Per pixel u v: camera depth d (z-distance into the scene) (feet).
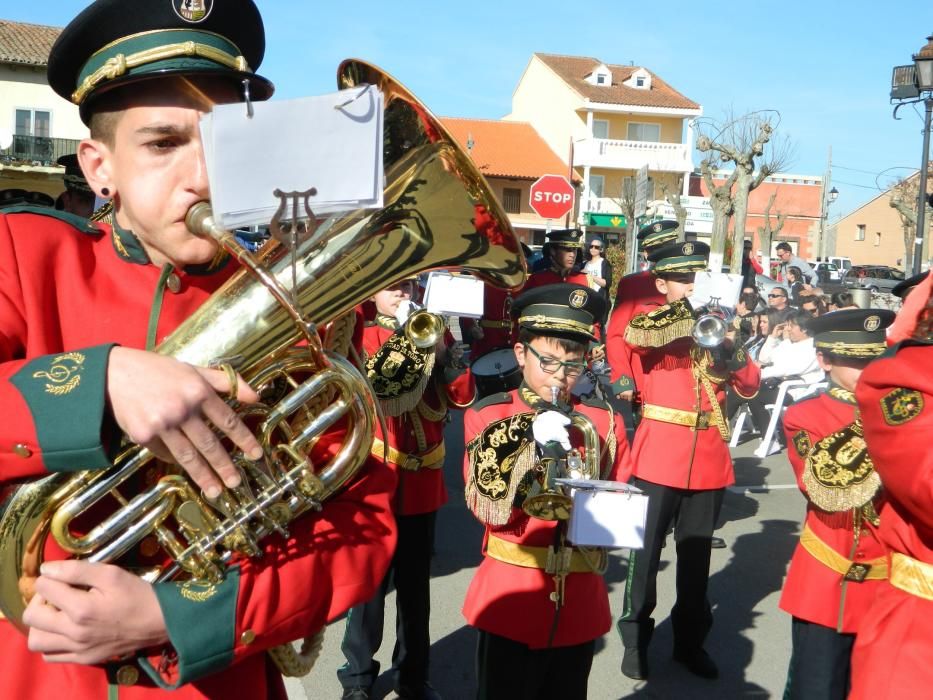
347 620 12.72
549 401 10.05
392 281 4.50
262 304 4.04
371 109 3.68
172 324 4.55
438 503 13.08
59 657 3.76
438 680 13.57
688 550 14.58
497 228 4.77
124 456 3.89
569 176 123.95
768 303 36.60
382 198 3.77
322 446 4.62
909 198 115.96
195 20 4.31
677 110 139.85
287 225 3.67
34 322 4.27
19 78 95.40
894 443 6.08
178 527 4.27
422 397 13.06
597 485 8.16
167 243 4.37
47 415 3.56
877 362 6.36
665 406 15.07
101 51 4.27
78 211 17.04
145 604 3.84
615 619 16.07
